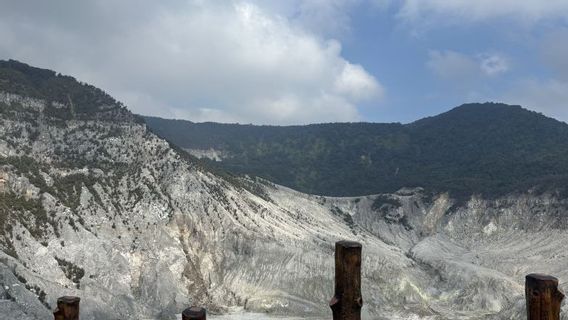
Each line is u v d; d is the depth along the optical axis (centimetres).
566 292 9600
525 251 13062
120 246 9762
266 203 13938
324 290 10062
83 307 7562
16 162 9956
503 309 9419
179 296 9381
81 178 10719
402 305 10081
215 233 11194
